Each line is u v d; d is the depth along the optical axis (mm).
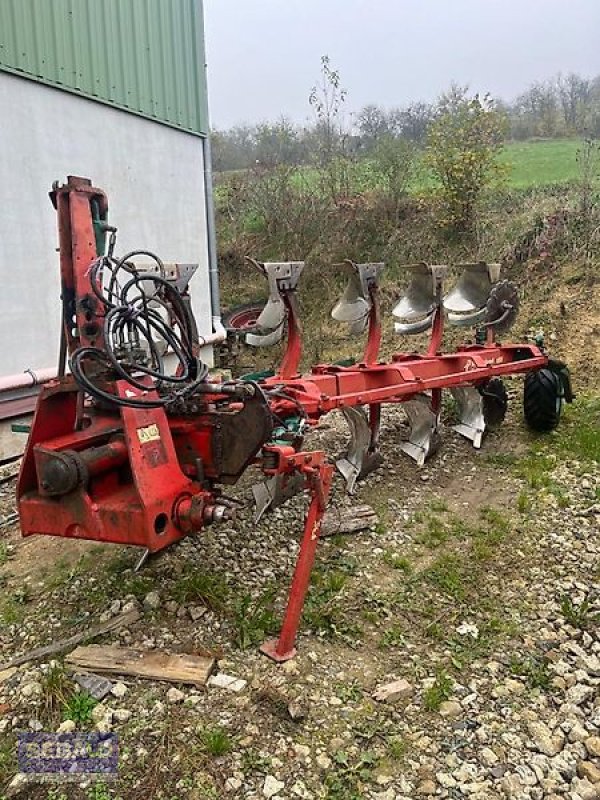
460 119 11523
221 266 13117
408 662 3127
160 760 2514
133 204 7703
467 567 3967
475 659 3170
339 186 13344
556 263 9680
